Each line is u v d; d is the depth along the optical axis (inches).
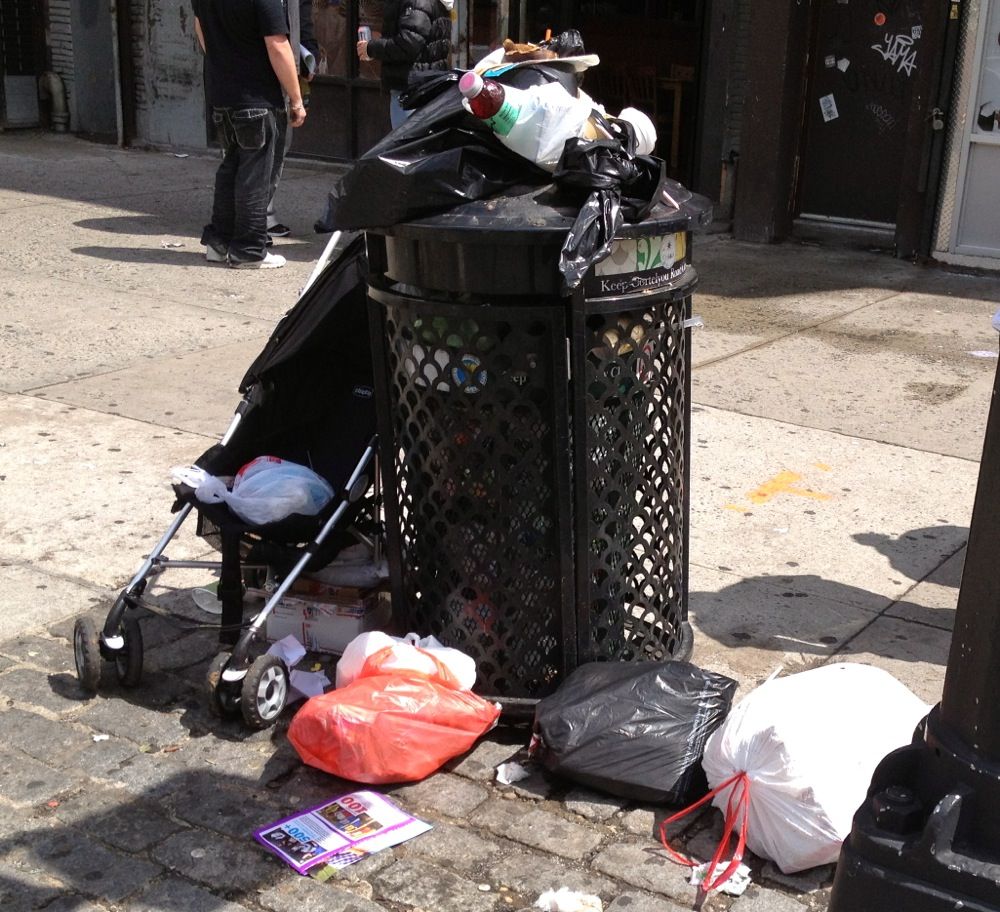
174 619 143.8
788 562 182.9
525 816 124.0
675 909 111.3
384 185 121.8
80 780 127.9
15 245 364.2
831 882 115.1
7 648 152.9
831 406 249.9
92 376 255.0
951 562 184.5
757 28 377.7
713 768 121.2
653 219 123.9
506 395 126.0
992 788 78.7
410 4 352.5
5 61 564.1
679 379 137.3
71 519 188.9
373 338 134.1
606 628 135.8
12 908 109.6
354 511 144.8
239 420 152.3
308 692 142.3
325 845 118.3
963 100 350.9
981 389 262.5
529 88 122.8
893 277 355.9
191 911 109.8
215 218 350.6
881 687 124.9
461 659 133.7
